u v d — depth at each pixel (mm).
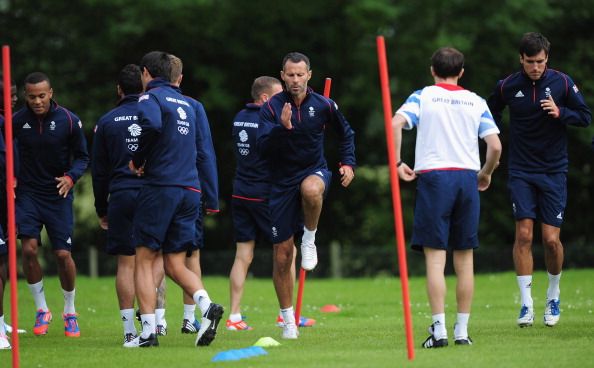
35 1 102938
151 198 31812
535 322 39688
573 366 27094
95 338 37188
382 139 107750
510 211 106500
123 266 34375
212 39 99375
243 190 40281
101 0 93250
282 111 31422
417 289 63094
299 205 33625
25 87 38156
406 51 99688
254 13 96875
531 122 37938
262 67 102562
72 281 38625
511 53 100875
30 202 38625
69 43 102438
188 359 29453
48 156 38594
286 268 34188
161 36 100625
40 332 39094
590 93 103250
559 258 37594
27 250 38688
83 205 110375
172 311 48438
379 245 108062
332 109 33188
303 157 33188
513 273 76438
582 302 50156
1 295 34781
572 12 105125
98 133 34781
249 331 38625
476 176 30891
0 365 29859
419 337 35125
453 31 99312
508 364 27391
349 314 45625
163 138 31938
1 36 103375
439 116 30609
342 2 99000
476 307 47750
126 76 35094
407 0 99688
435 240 30516
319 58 102250
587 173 107312
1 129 38344
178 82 33938
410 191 108312
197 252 38594
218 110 101562
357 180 107938
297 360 28781
